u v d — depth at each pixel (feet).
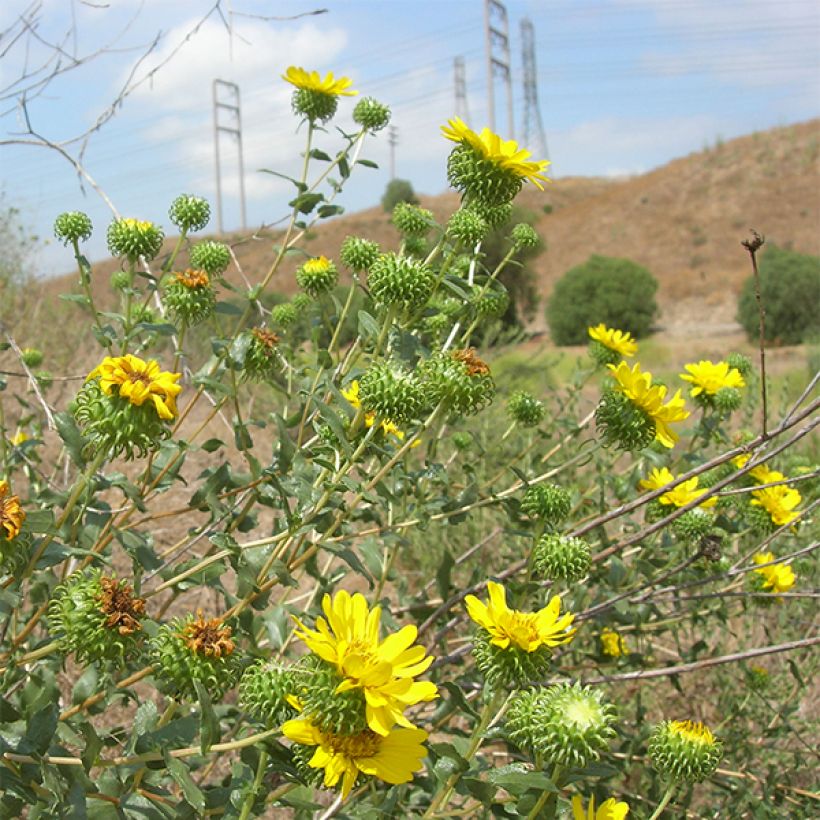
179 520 17.35
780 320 102.73
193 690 6.95
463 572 16.44
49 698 7.47
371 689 5.73
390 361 8.98
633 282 120.47
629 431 10.34
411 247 13.17
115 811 6.97
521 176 10.00
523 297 110.83
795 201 184.96
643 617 11.90
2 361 20.90
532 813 6.82
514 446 18.16
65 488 12.67
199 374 10.05
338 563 17.48
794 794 12.05
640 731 11.27
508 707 7.71
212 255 12.14
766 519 13.15
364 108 12.35
